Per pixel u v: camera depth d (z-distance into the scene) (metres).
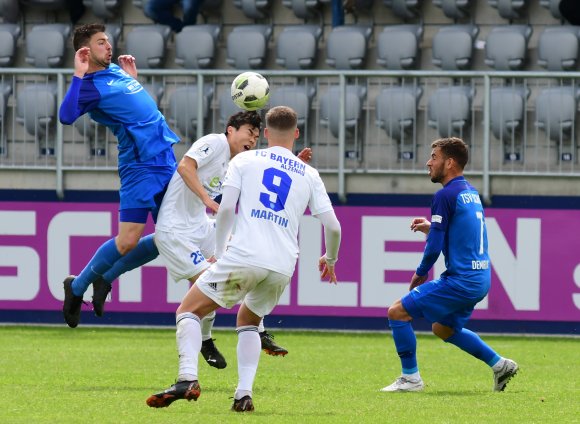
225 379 25.61
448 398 21.88
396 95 41.53
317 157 42.62
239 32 47.19
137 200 24.11
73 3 49.44
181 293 39.97
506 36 44.81
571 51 44.19
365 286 39.28
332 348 34.16
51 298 40.41
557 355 32.62
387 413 19.31
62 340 35.75
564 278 38.38
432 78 43.81
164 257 24.12
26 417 18.50
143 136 23.97
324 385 24.52
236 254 18.02
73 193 40.41
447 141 22.45
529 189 38.69
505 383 23.41
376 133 42.75
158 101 45.00
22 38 49.94
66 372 26.86
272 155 18.47
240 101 24.66
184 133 42.91
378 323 39.22
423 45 47.16
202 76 41.34
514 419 18.80
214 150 23.38
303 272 39.34
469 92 42.25
